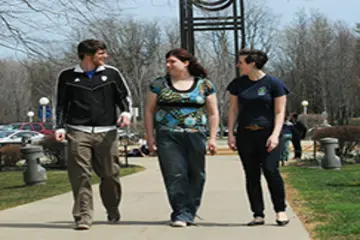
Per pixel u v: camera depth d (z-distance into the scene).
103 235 7.49
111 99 8.11
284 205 8.20
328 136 24.70
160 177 18.88
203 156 8.16
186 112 7.99
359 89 87.81
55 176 21.89
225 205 10.90
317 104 100.31
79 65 8.12
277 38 95.69
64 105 8.08
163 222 8.66
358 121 101.31
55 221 8.95
